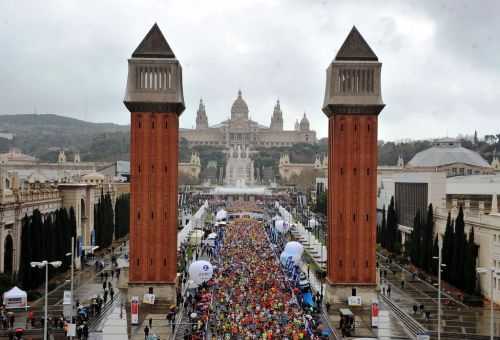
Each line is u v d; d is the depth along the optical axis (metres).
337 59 117.88
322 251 154.75
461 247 125.00
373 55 117.75
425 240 147.62
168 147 117.56
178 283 124.06
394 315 108.31
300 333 85.06
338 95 117.38
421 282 139.62
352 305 114.75
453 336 92.81
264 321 92.12
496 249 118.06
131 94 116.50
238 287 118.44
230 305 103.50
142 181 117.50
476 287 124.81
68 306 88.62
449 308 113.56
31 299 115.06
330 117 122.06
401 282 138.38
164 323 100.19
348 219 118.00
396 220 179.50
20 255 124.06
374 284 117.44
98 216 175.25
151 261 117.19
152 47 117.06
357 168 118.12
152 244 117.31
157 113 117.25
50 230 130.00
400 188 199.25
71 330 83.00
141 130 117.38
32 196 134.12
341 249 118.12
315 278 141.62
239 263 147.00
